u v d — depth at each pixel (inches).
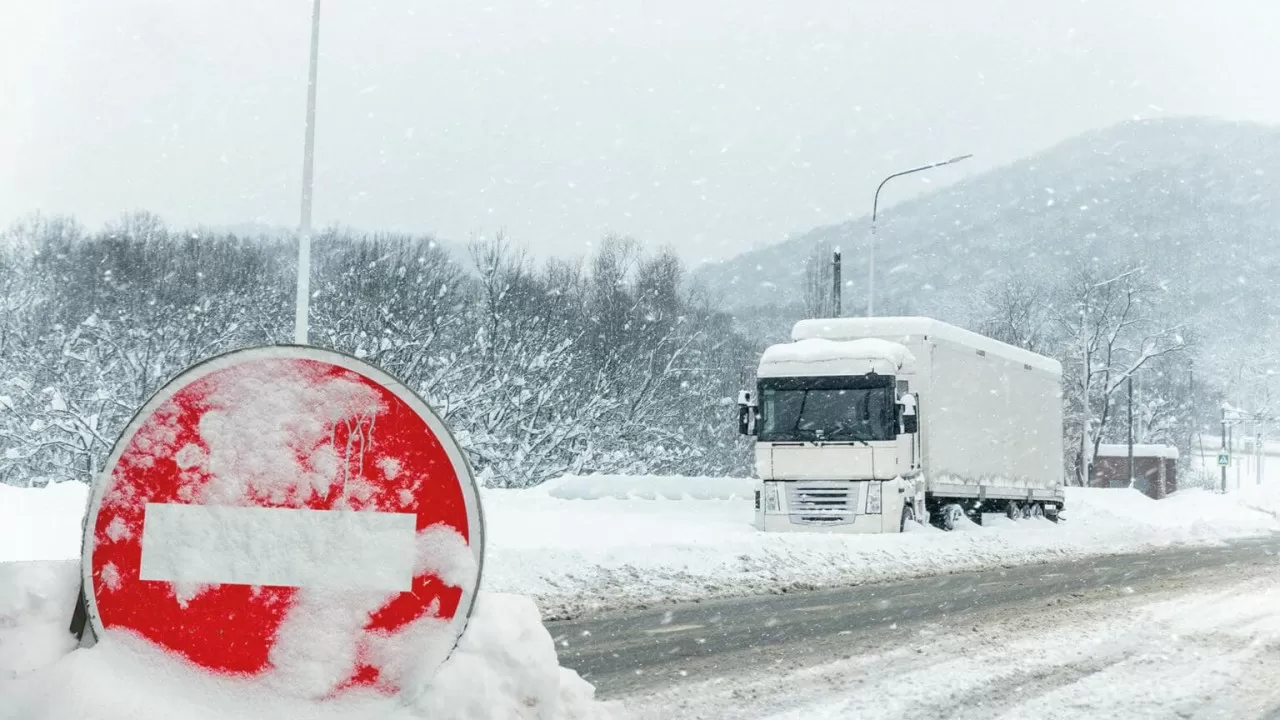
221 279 2253.9
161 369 1791.3
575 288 2345.0
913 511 1018.7
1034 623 479.8
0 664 167.3
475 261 2015.3
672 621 471.8
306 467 169.2
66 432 1578.5
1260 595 609.3
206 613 166.9
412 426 171.2
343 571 169.5
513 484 1731.1
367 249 2082.9
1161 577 730.8
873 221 1533.0
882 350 991.6
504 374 1780.3
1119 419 4185.5
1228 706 301.4
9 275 2274.9
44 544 623.8
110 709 159.6
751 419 1011.3
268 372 169.6
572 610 496.4
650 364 2007.9
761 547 733.9
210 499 167.8
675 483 1274.6
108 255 2285.9
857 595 599.2
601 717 198.4
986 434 1193.4
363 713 168.9
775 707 291.7
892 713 285.3
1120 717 285.6
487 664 184.7
